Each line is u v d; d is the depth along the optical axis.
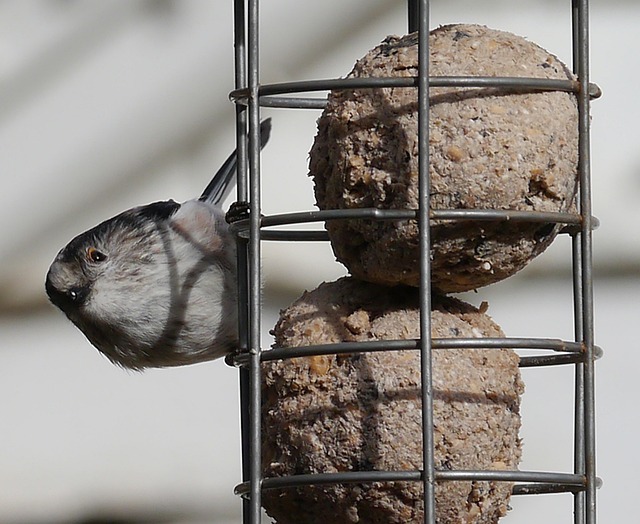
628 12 10.11
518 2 9.98
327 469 5.53
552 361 5.97
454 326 5.67
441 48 5.67
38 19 10.32
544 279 9.65
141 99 10.27
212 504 9.93
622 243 9.74
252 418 5.66
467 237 5.54
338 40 10.09
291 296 9.70
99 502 9.89
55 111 10.25
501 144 5.49
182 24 10.30
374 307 5.75
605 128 9.95
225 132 10.21
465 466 5.48
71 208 10.16
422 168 5.41
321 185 5.84
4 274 10.04
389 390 5.50
